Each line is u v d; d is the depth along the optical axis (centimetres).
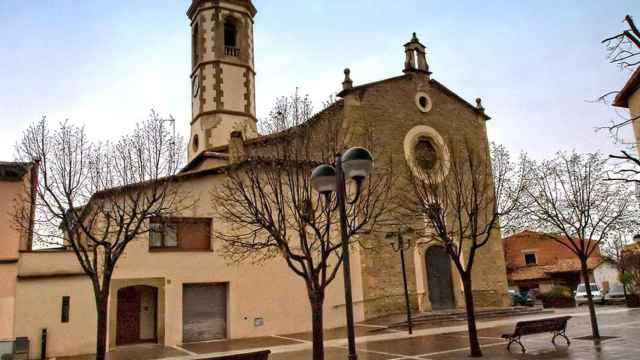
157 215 1717
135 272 1980
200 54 3416
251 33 3578
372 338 1966
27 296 1798
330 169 1033
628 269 3750
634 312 2803
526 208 1950
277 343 1934
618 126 748
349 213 1591
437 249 2811
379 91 2770
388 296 2527
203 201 2177
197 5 3506
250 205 1410
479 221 2903
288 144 1542
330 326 2323
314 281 1177
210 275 2127
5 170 1820
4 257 1805
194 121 3419
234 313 2150
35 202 1614
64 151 1509
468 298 1508
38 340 1783
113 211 1600
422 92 2961
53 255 1862
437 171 2539
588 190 1845
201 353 1753
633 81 1616
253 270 2219
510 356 1448
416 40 3041
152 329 2030
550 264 5106
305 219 1271
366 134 2333
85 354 1834
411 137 2803
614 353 1421
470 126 3155
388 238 2270
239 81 3388
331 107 1661
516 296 3619
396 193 2453
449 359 1436
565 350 1522
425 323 2392
